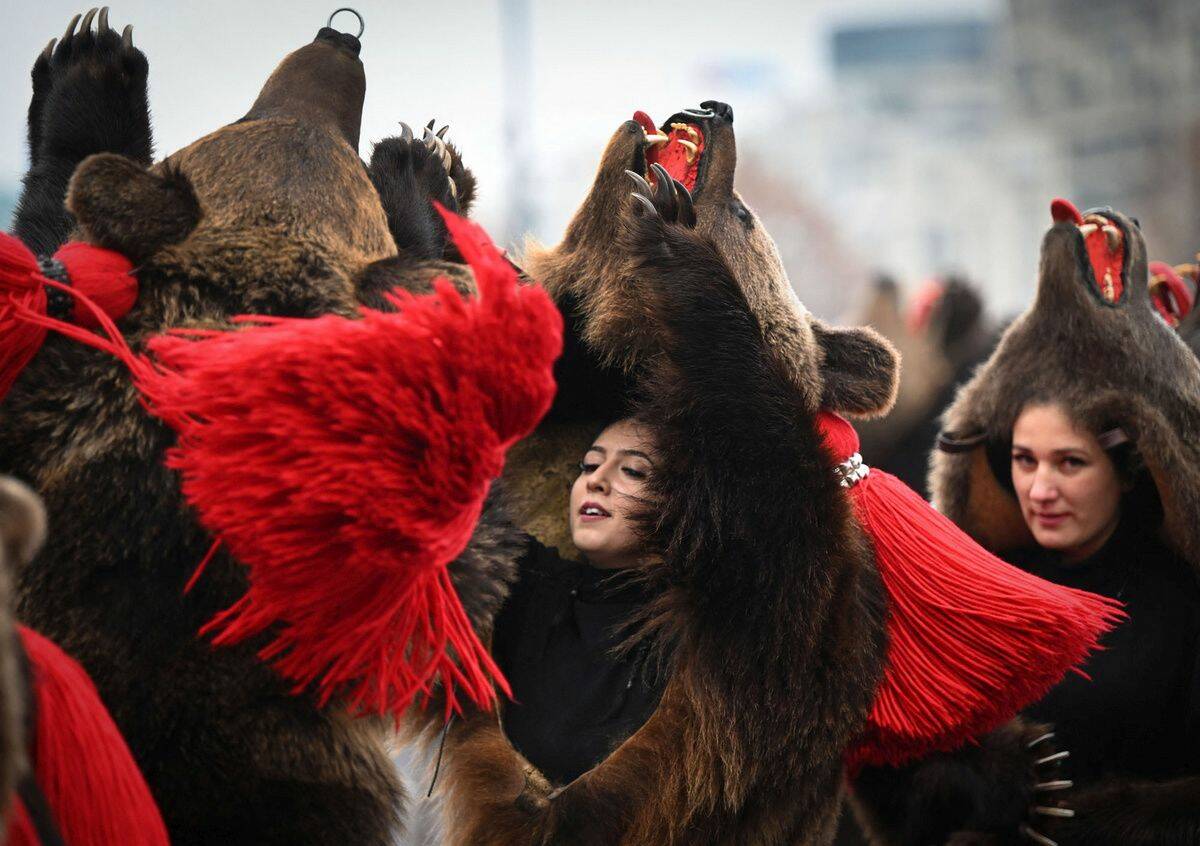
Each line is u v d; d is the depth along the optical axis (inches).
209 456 164.6
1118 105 4065.0
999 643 242.1
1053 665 244.5
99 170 193.6
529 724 235.3
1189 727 286.5
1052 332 299.0
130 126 230.4
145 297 194.4
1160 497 292.5
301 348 161.9
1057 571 307.7
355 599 174.1
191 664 190.4
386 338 163.2
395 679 187.3
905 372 515.8
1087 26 4124.0
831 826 241.6
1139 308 296.4
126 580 189.9
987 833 276.1
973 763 274.2
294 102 212.2
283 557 166.2
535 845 217.0
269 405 161.8
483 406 166.1
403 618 182.7
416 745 234.1
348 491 161.8
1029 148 5017.2
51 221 227.3
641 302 235.3
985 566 246.5
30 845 142.6
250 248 197.2
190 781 192.7
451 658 212.2
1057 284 297.0
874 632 238.1
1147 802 278.2
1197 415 291.9
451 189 236.4
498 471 172.4
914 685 244.5
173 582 189.9
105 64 229.5
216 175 202.5
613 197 245.1
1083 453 294.2
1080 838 278.2
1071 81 4244.6
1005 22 4549.7
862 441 496.1
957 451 314.2
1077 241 295.4
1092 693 288.5
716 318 229.8
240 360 163.5
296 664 183.6
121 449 189.2
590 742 230.7
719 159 248.1
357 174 210.1
